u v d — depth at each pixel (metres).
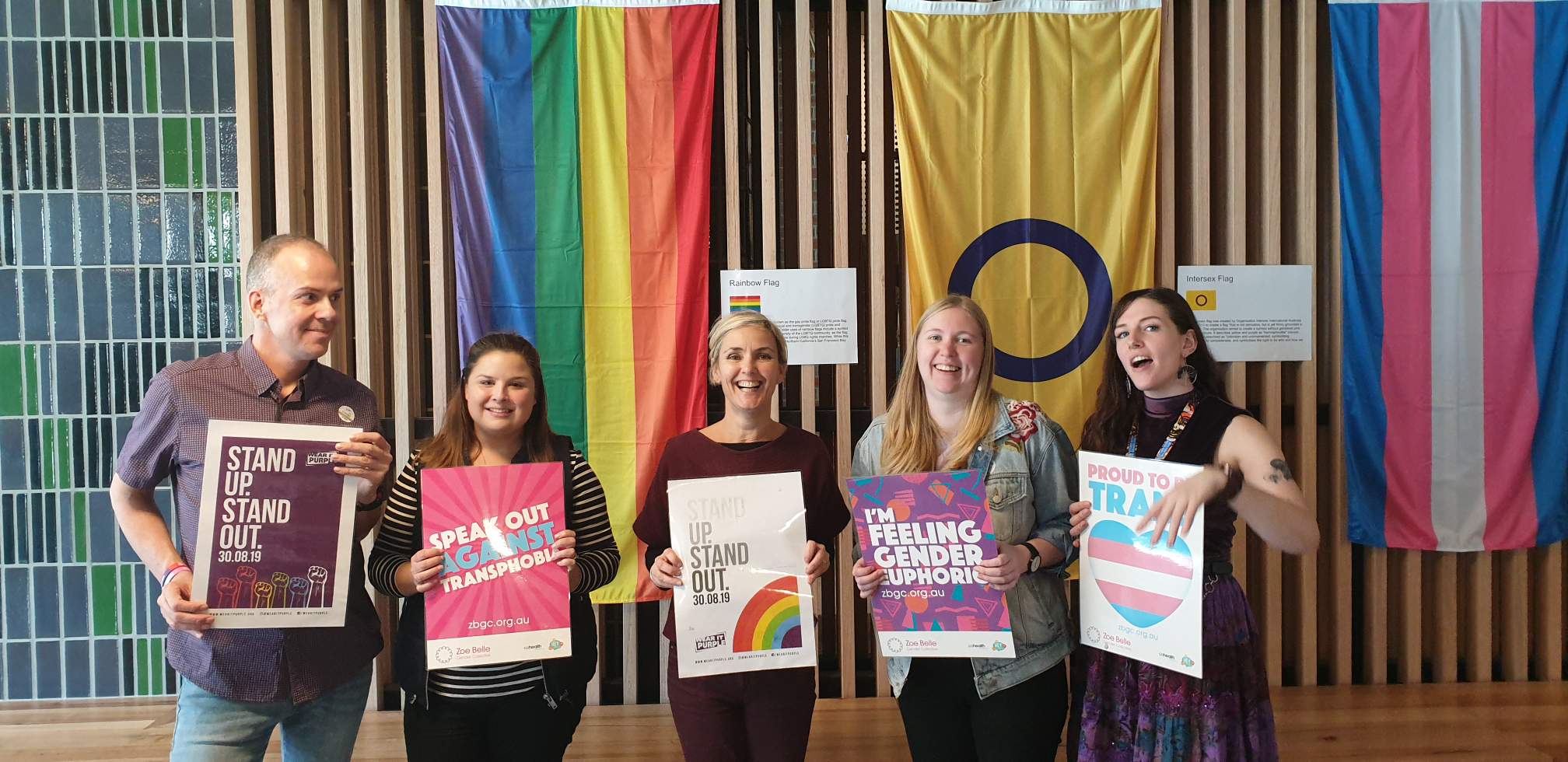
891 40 3.48
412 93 3.63
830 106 3.88
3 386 3.66
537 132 3.42
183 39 3.66
